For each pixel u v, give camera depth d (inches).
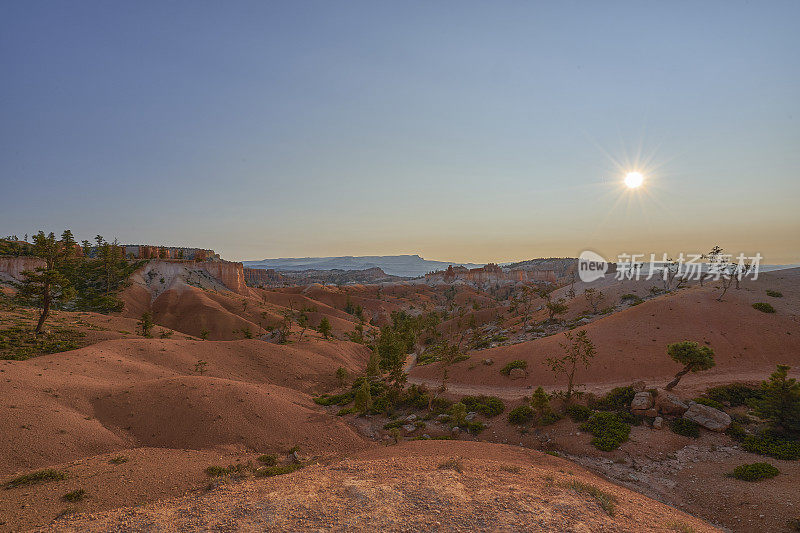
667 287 4758.9
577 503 732.7
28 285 3107.8
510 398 2297.0
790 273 4212.6
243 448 1610.5
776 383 1541.6
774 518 975.0
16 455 1268.5
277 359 3240.7
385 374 3472.0
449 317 7864.2
